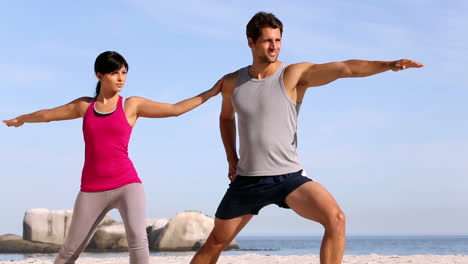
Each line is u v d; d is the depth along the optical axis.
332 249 3.44
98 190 3.85
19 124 4.19
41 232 27.88
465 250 50.62
